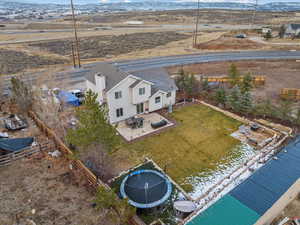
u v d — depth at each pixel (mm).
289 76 41562
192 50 67875
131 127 24891
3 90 33500
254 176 15055
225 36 86562
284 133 22922
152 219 13945
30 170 18453
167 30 112500
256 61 52344
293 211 14430
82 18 192500
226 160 19578
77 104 29844
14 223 13789
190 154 20438
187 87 32938
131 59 56938
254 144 21500
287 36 85312
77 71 46000
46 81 32406
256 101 30750
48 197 15750
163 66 49719
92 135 15109
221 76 42250
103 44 78312
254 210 12375
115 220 13383
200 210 14156
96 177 16188
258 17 165375
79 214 14422
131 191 14867
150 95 27656
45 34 101125
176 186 16656
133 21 162750
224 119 26734
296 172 15414
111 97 24844
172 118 27125
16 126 24641
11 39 87188
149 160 19625
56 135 21469
